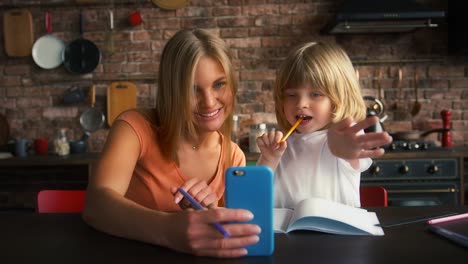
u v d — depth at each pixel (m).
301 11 2.89
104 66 2.96
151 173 1.12
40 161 2.43
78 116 2.98
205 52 0.99
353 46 2.90
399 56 2.90
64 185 2.79
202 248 0.66
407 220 0.88
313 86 1.11
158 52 2.94
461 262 0.63
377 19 2.45
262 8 2.90
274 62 2.91
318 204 0.85
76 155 2.67
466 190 2.67
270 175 0.67
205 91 1.00
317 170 1.09
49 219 0.96
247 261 0.65
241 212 0.65
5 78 2.98
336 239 0.76
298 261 0.64
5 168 2.80
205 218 0.65
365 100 2.92
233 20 2.91
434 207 1.01
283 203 1.11
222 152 1.19
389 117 2.93
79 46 2.93
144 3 2.93
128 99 2.94
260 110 2.93
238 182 0.68
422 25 2.57
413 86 2.91
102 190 0.85
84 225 0.89
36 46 2.94
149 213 0.73
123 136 1.05
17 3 2.95
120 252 0.70
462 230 0.79
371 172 2.31
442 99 2.90
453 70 2.89
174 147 1.08
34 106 2.98
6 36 2.94
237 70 2.93
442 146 2.68
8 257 0.70
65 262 0.66
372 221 0.86
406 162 2.32
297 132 1.23
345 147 0.81
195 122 1.05
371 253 0.67
